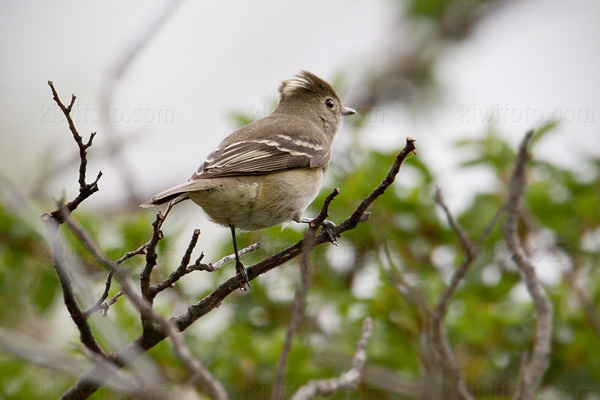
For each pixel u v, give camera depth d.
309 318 12.36
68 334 12.42
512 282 12.34
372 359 11.40
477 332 11.42
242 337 11.20
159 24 12.34
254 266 9.15
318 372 11.13
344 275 12.66
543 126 12.71
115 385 7.57
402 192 12.40
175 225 11.31
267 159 11.18
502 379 11.48
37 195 12.55
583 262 12.44
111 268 6.74
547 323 7.69
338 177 13.27
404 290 8.38
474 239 12.22
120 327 10.18
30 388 10.65
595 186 12.73
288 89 14.20
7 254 11.11
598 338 11.44
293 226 12.50
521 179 7.82
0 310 11.81
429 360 7.77
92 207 12.19
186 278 11.74
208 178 10.49
